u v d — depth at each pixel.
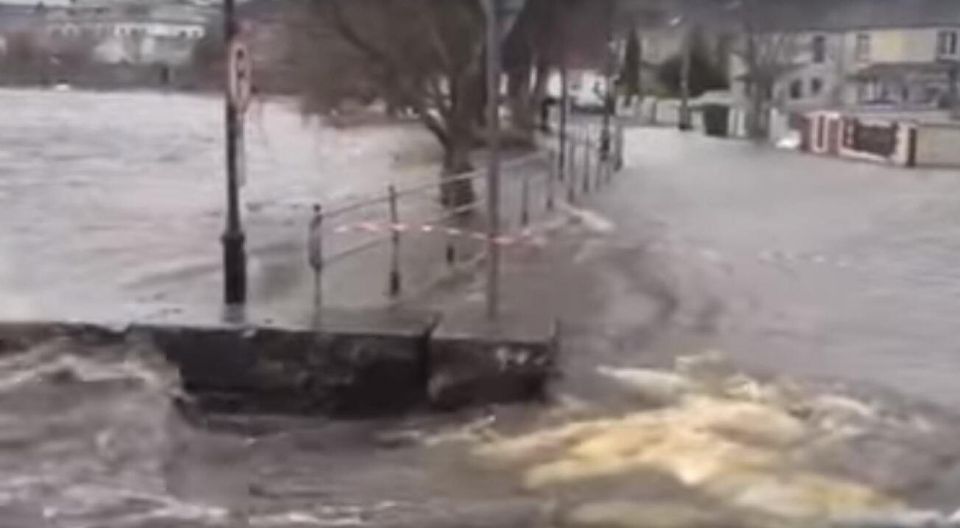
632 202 49.75
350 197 48.28
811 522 14.52
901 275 32.94
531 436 18.17
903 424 18.70
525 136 67.69
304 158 70.25
